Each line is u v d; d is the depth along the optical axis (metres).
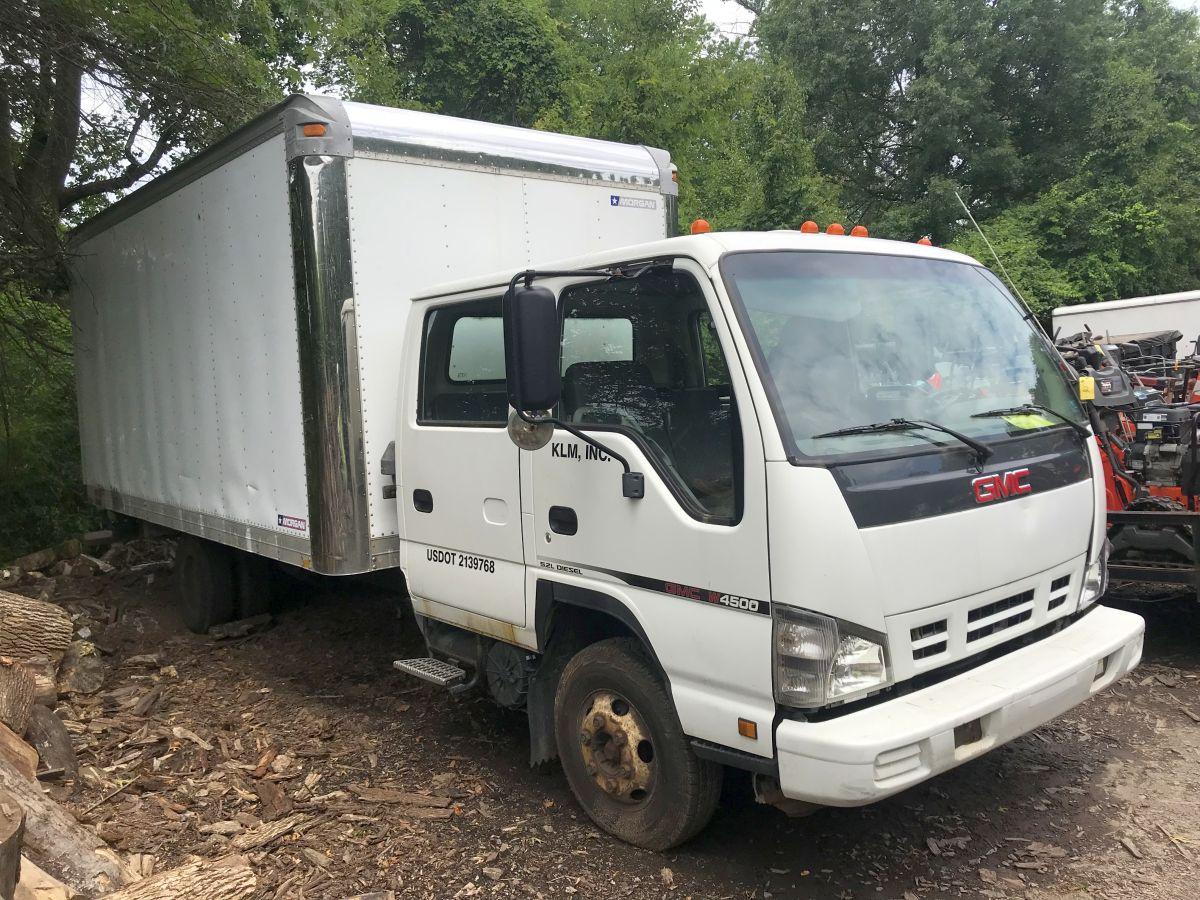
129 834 3.96
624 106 15.24
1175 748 4.42
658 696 3.50
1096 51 20.25
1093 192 19.73
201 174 5.75
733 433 3.09
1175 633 6.04
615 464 3.50
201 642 6.90
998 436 3.44
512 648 4.28
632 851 3.70
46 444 11.46
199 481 6.28
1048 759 4.36
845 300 3.41
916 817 3.89
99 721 5.25
